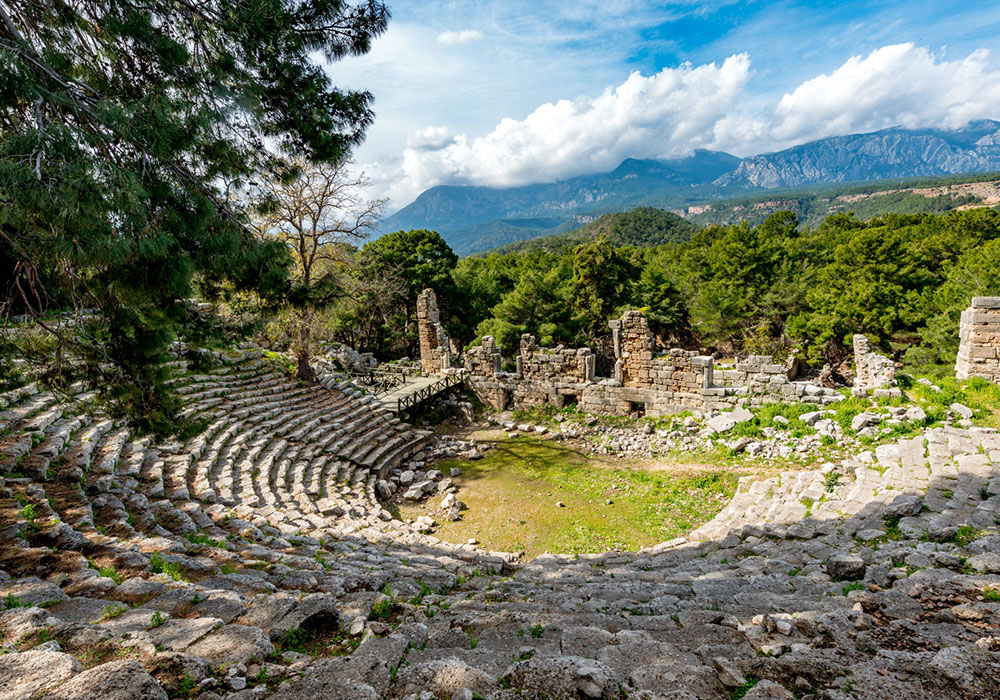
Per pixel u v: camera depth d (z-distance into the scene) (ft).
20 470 27.96
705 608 17.46
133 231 18.60
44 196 15.39
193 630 12.98
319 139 26.53
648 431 63.67
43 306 26.61
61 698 8.45
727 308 125.18
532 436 68.49
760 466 48.47
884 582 17.57
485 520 45.60
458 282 135.64
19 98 16.25
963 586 14.85
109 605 14.08
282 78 25.04
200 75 21.43
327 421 60.39
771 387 58.70
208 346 33.40
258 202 29.09
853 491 33.01
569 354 72.79
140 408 27.99
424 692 10.40
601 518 44.27
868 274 106.32
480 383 80.89
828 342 104.01
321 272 68.85
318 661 12.11
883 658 10.71
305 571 21.20
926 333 89.25
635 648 13.08
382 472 55.77
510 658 12.82
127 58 21.11
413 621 16.71
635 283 136.56
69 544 19.24
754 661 11.35
